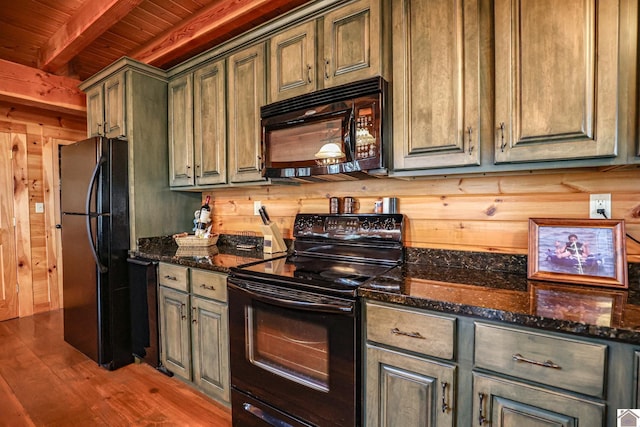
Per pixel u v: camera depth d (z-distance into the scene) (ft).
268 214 8.10
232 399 5.69
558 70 3.78
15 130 11.21
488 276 4.83
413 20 4.76
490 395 3.46
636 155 3.46
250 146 6.78
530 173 4.83
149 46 8.51
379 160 4.80
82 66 9.97
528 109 3.96
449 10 4.49
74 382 7.28
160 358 7.47
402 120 4.87
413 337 3.89
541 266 4.52
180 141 8.34
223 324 6.07
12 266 11.25
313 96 5.37
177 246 8.58
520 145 4.01
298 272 5.29
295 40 5.98
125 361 8.07
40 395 6.77
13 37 8.43
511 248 5.13
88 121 9.48
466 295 3.85
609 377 2.93
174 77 8.44
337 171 5.16
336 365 4.40
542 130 3.88
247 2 6.32
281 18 6.08
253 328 5.32
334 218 6.47
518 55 4.00
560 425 3.12
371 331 4.20
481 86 4.30
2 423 5.88
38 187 11.79
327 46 5.55
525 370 3.27
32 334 9.90
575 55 3.68
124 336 8.06
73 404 6.47
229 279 5.62
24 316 11.47
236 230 8.85
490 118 4.27
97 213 7.66
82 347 8.34
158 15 7.30
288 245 7.64
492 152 4.25
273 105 5.93
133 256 7.94
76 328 8.54
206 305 6.34
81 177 8.09
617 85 3.50
